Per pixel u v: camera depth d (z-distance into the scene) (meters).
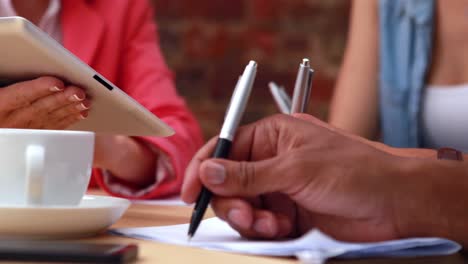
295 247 0.57
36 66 0.76
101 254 0.52
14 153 0.67
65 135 0.69
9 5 1.57
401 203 0.65
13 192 0.67
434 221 0.66
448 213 0.66
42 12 1.59
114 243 0.61
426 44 1.82
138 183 1.31
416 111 1.83
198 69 2.88
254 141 0.67
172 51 2.90
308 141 0.65
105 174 1.30
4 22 0.66
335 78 2.79
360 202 0.64
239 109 0.67
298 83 0.78
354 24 1.93
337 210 0.65
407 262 0.62
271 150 0.67
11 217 0.61
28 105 0.82
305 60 0.79
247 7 2.86
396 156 0.68
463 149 1.81
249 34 2.86
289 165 0.63
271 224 0.65
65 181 0.70
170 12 2.89
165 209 0.99
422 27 1.82
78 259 0.52
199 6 2.88
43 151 0.67
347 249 0.57
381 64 1.87
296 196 0.64
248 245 0.61
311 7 2.82
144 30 1.71
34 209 0.61
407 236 0.66
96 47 1.58
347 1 2.80
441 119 1.81
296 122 0.66
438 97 1.82
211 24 2.88
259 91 2.85
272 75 2.84
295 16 2.83
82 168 0.72
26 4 1.58
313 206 0.65
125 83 1.66
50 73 0.77
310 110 2.80
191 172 0.65
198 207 0.65
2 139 0.67
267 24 2.85
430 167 0.67
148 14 1.75
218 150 0.66
